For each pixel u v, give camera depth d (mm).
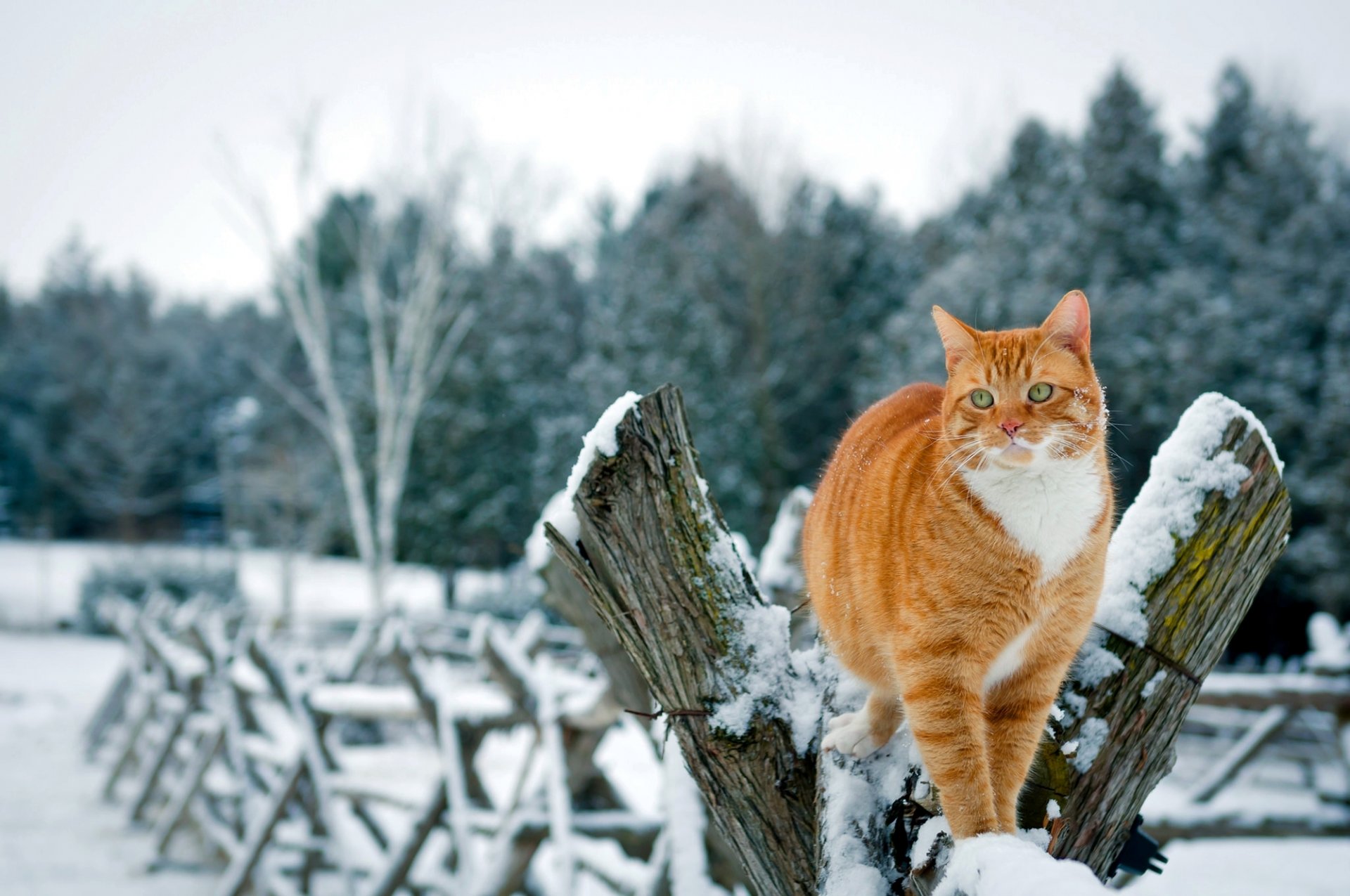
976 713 2125
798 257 25609
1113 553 2229
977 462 2236
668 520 2139
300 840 7543
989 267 19062
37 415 39562
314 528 27422
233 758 8453
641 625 2143
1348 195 19891
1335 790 6266
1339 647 6820
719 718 2115
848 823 2000
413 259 28359
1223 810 5848
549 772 5520
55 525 38938
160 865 9141
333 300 31641
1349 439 15086
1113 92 20844
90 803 11438
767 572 4141
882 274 26219
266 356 35156
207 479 39125
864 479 2572
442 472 25406
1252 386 16188
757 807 2119
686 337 21922
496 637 5883
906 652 2205
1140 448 16594
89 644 24000
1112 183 19844
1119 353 16547
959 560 2162
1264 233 20016
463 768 6383
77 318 41875
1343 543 14922
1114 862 2111
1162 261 19094
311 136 20625
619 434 2137
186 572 26344
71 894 8516
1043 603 2158
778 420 23906
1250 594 2160
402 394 25328
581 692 5945
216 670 8914
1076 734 2107
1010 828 2084
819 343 24719
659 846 4707
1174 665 2115
